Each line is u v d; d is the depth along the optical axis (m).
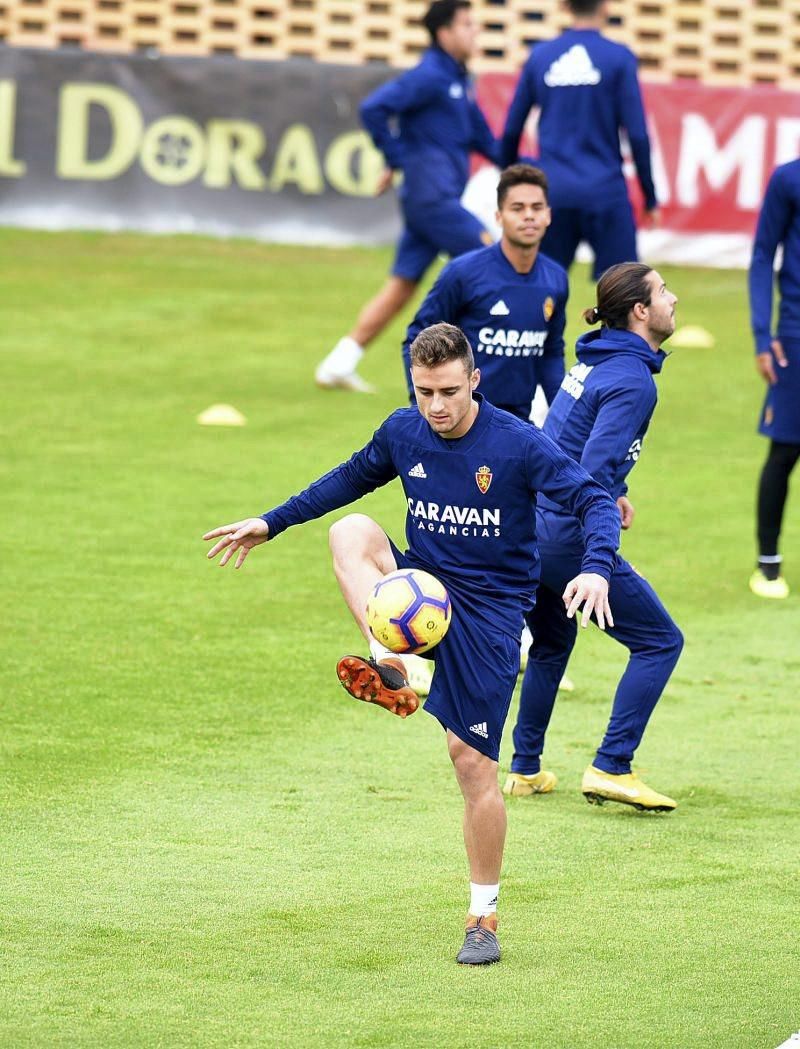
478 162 64.56
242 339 53.75
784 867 19.05
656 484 39.34
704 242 66.88
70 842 19.23
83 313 56.06
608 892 18.23
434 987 15.65
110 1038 14.42
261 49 74.88
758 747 23.50
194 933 16.81
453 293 26.41
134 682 25.19
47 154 67.56
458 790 21.42
